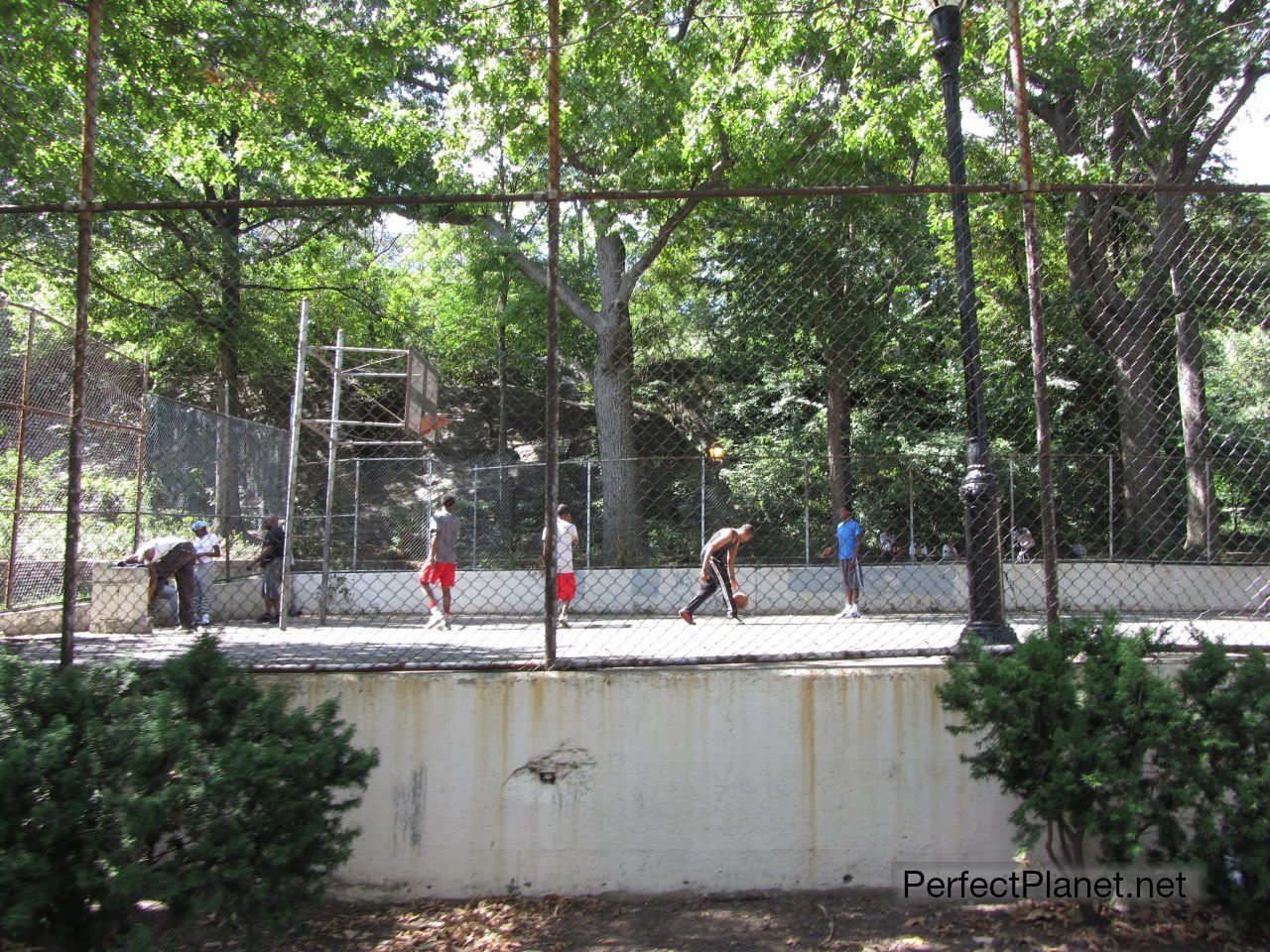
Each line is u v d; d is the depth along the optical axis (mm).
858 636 8609
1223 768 3904
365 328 23719
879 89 13086
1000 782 4504
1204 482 10938
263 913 3480
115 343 19000
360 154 19500
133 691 3852
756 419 16547
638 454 16141
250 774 3451
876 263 8094
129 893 3219
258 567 12781
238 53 10102
